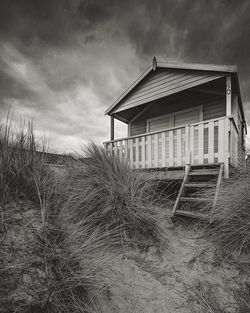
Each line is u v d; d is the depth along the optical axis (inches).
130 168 122.6
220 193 105.6
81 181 100.3
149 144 181.8
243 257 72.6
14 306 34.0
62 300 40.7
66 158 122.2
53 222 59.2
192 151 153.2
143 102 247.1
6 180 61.8
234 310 50.0
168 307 51.2
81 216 81.7
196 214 102.8
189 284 60.6
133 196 96.6
